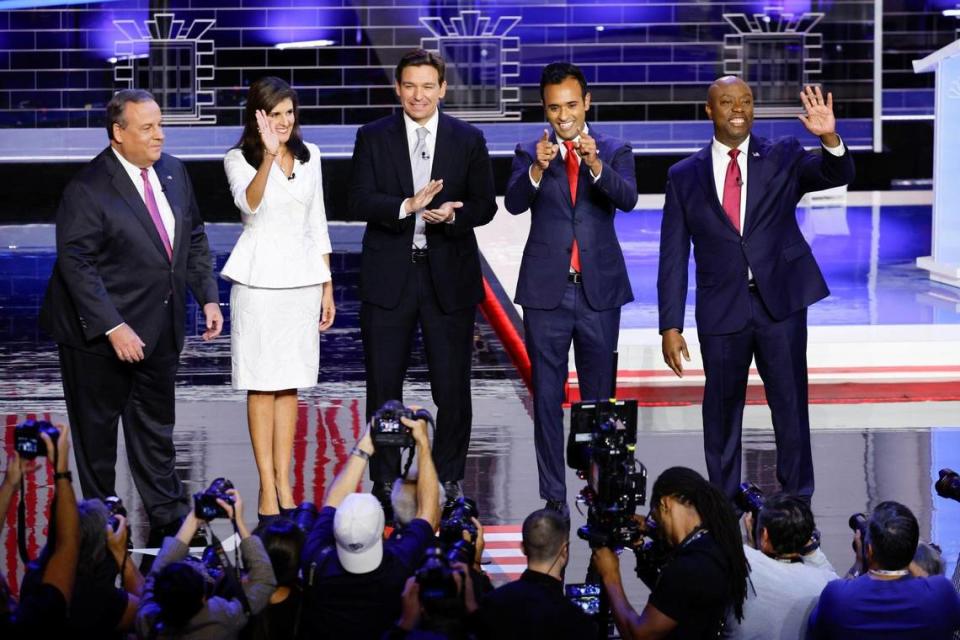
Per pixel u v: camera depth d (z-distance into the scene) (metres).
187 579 13.73
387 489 22.72
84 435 21.41
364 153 22.55
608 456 15.85
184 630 13.80
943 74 41.50
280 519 15.86
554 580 14.23
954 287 40.81
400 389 23.00
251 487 24.42
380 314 22.64
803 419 22.28
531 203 22.33
